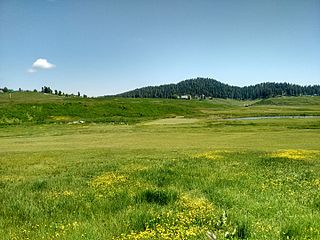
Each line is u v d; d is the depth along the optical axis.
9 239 8.23
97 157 30.27
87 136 61.97
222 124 88.50
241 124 87.25
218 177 15.48
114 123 99.06
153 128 78.50
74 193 12.80
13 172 21.80
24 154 34.22
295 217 8.95
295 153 28.64
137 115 153.50
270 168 19.48
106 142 50.81
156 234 7.98
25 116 122.06
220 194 11.98
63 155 32.69
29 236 8.41
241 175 16.11
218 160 23.45
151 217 9.20
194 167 18.84
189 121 104.81
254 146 42.31
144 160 24.84
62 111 135.75
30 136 63.62
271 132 63.97
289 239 7.62
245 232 8.01
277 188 13.52
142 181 14.78
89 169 20.38
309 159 24.36
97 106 153.75
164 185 14.16
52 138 58.94
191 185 14.02
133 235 7.89
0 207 11.48
